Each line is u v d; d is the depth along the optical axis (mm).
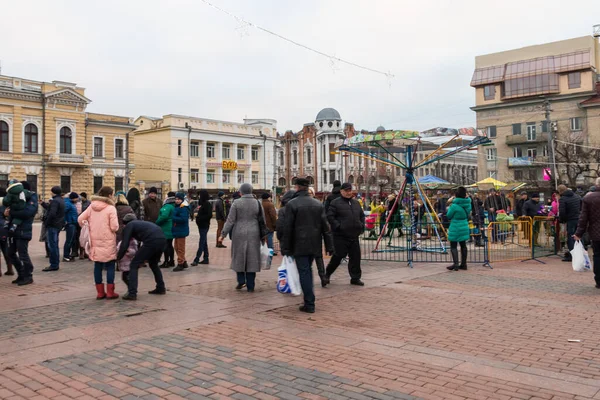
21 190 9484
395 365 4895
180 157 56500
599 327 6391
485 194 28016
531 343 5668
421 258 13406
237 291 8969
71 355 5207
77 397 4109
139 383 4418
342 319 6816
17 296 8492
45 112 46562
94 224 8148
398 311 7316
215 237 22578
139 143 58969
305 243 7305
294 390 4250
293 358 5109
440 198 21000
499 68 52094
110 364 4926
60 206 11773
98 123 50562
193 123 57781
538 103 49562
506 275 10727
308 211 7406
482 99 52875
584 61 47062
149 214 12914
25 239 9617
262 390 4250
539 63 49594
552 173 36938
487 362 4988
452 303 7871
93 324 6500
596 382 4445
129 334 6020
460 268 11594
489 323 6590
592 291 8852
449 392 4203
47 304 7820
